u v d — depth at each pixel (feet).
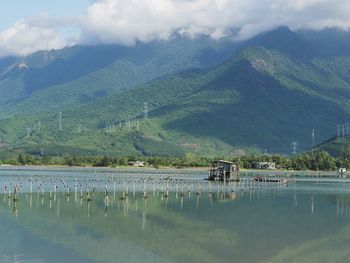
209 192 595.06
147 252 233.35
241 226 313.32
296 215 378.12
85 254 227.61
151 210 391.24
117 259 220.02
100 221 322.96
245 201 487.61
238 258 225.56
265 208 424.05
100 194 526.98
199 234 280.51
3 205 407.64
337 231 305.12
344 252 243.40
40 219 327.06
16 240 253.44
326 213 395.75
